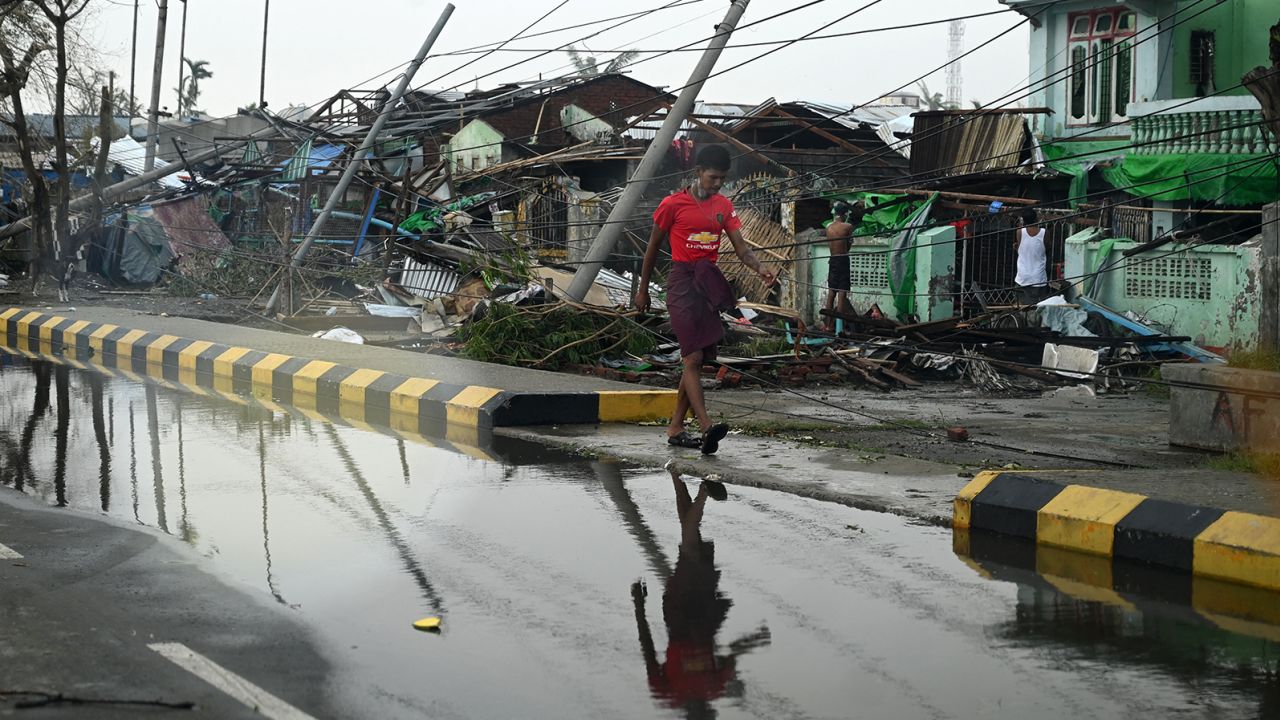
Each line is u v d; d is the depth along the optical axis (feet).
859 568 18.38
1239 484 20.59
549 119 118.01
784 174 90.38
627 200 50.90
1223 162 56.54
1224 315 51.78
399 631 15.33
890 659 14.33
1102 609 16.34
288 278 73.92
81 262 106.73
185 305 84.07
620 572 18.12
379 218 102.32
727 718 12.57
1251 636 15.17
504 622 15.72
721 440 30.09
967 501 21.12
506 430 31.89
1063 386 45.62
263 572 18.03
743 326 54.95
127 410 35.96
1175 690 13.28
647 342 48.75
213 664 14.02
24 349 56.65
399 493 23.90
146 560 18.65
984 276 65.26
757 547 19.60
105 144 95.71
